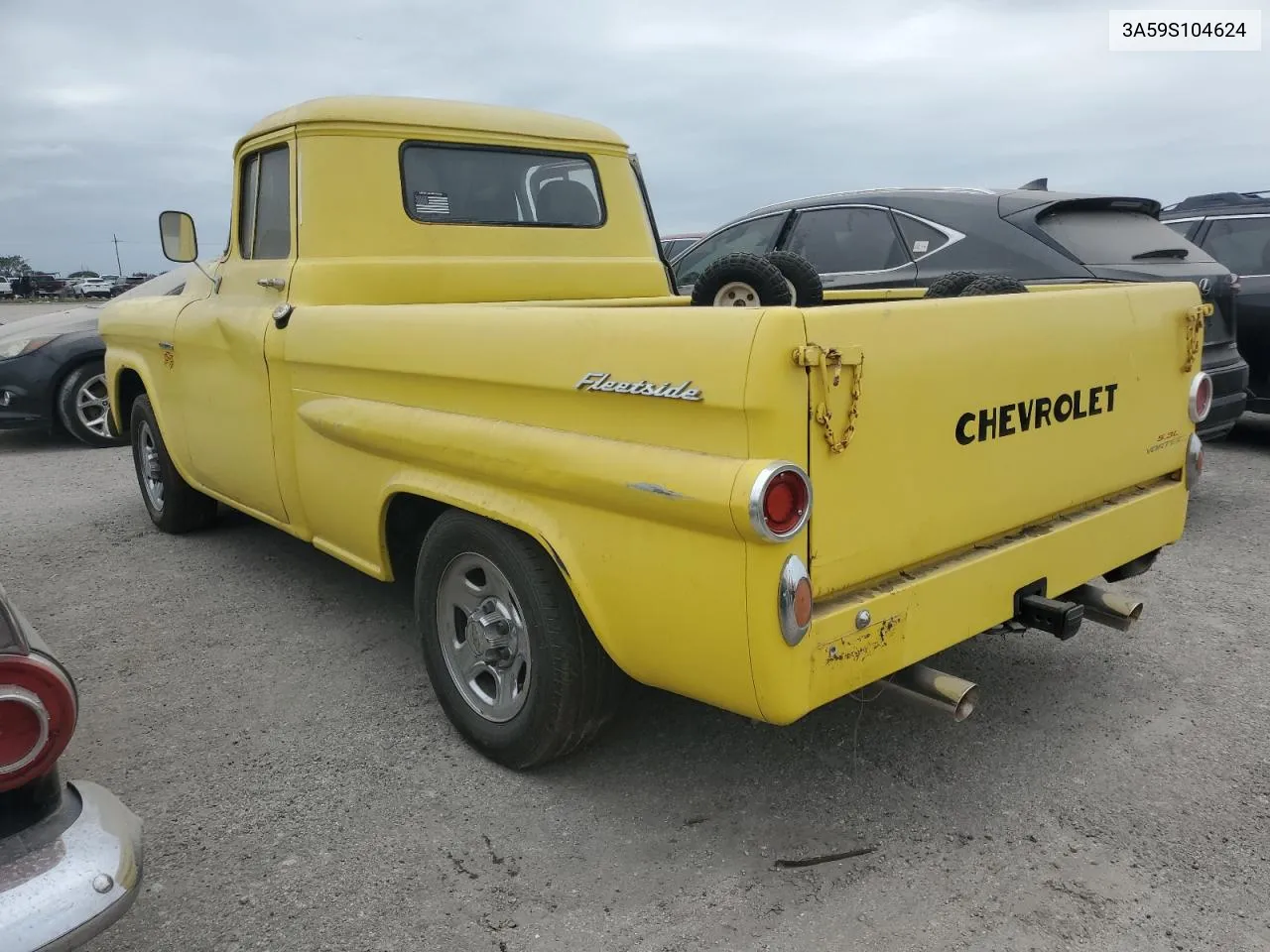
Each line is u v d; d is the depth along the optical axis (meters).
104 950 2.31
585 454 2.38
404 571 3.54
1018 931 2.30
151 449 5.61
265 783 3.02
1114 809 2.78
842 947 2.26
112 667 3.89
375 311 3.17
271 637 4.16
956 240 5.66
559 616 2.72
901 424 2.32
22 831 1.71
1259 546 4.99
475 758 3.14
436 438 2.87
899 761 3.06
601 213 4.59
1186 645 3.86
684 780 2.97
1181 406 3.34
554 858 2.62
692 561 2.22
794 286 4.07
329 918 2.41
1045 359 2.72
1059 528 2.89
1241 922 2.32
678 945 2.28
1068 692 3.49
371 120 3.84
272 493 4.04
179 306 4.75
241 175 4.23
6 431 10.13
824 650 2.21
